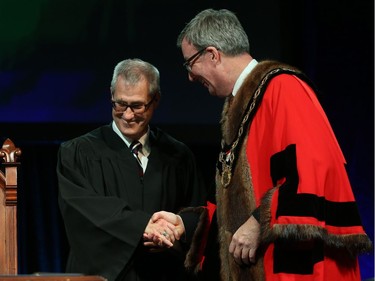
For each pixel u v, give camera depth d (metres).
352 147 5.98
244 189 3.39
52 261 5.88
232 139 3.49
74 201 3.73
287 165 3.18
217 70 3.52
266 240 3.14
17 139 5.71
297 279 3.15
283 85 3.34
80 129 5.78
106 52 5.89
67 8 5.88
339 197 3.22
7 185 3.77
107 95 5.85
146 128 3.97
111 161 3.87
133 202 3.83
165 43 5.94
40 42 5.82
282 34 6.05
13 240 3.76
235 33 3.51
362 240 3.20
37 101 5.78
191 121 5.88
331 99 6.02
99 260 3.70
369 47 6.01
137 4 5.95
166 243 3.64
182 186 4.01
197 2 6.00
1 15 5.80
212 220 3.80
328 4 6.05
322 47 6.04
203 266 3.82
